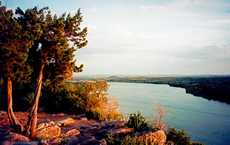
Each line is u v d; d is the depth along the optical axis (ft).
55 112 93.40
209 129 121.80
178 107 201.16
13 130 57.82
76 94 95.81
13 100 93.40
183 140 57.82
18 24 53.57
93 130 58.70
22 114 83.05
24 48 54.75
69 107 93.61
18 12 56.29
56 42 57.31
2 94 91.66
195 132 114.93
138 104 202.69
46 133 57.62
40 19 55.98
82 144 48.60
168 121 138.82
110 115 84.58
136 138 48.65
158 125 57.93
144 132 51.08
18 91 93.81
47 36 56.95
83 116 82.94
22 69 56.75
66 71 60.44
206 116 160.76
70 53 59.31
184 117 153.38
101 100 95.14
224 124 134.00
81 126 65.31
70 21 58.65
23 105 92.68
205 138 105.09
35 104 58.29
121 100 232.12
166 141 53.52
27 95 92.73
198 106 213.05
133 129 55.01
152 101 230.68
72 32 59.47
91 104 93.56
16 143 49.03
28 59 58.49
